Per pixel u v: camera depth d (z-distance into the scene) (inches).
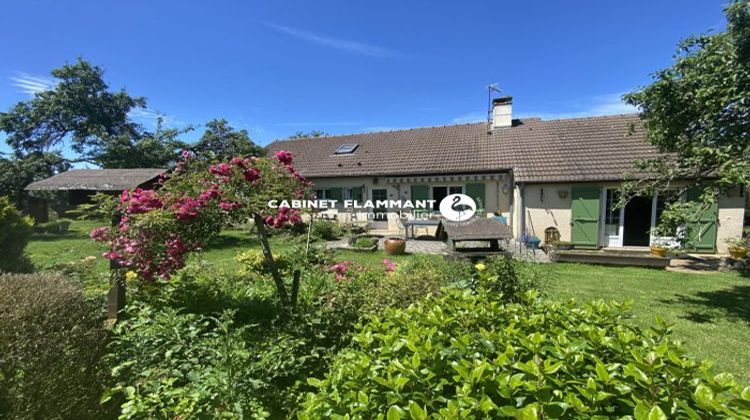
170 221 165.2
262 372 118.0
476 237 382.6
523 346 76.9
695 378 61.2
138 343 121.8
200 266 239.5
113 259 161.2
